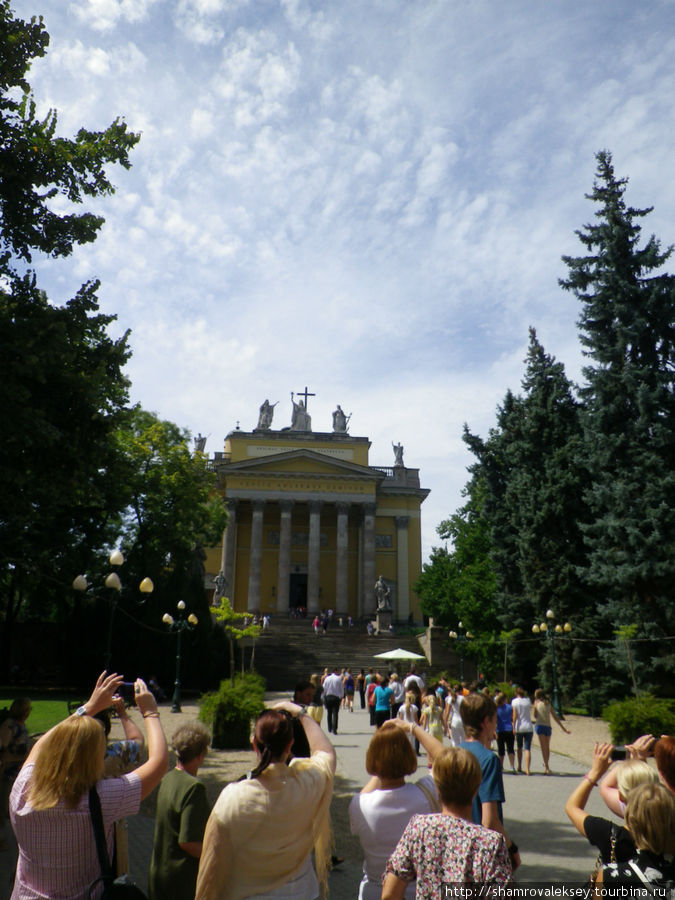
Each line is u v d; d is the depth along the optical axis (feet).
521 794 46.73
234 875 12.16
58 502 61.36
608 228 113.50
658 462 101.19
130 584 133.69
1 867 27.81
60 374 58.65
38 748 12.23
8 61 54.19
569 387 128.77
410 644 166.81
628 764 14.43
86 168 59.47
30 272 60.18
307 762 13.44
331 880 28.37
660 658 95.96
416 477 245.04
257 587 208.85
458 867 11.29
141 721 80.59
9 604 142.31
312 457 220.43
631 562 100.32
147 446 156.76
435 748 15.24
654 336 110.32
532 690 129.29
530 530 119.14
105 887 11.60
